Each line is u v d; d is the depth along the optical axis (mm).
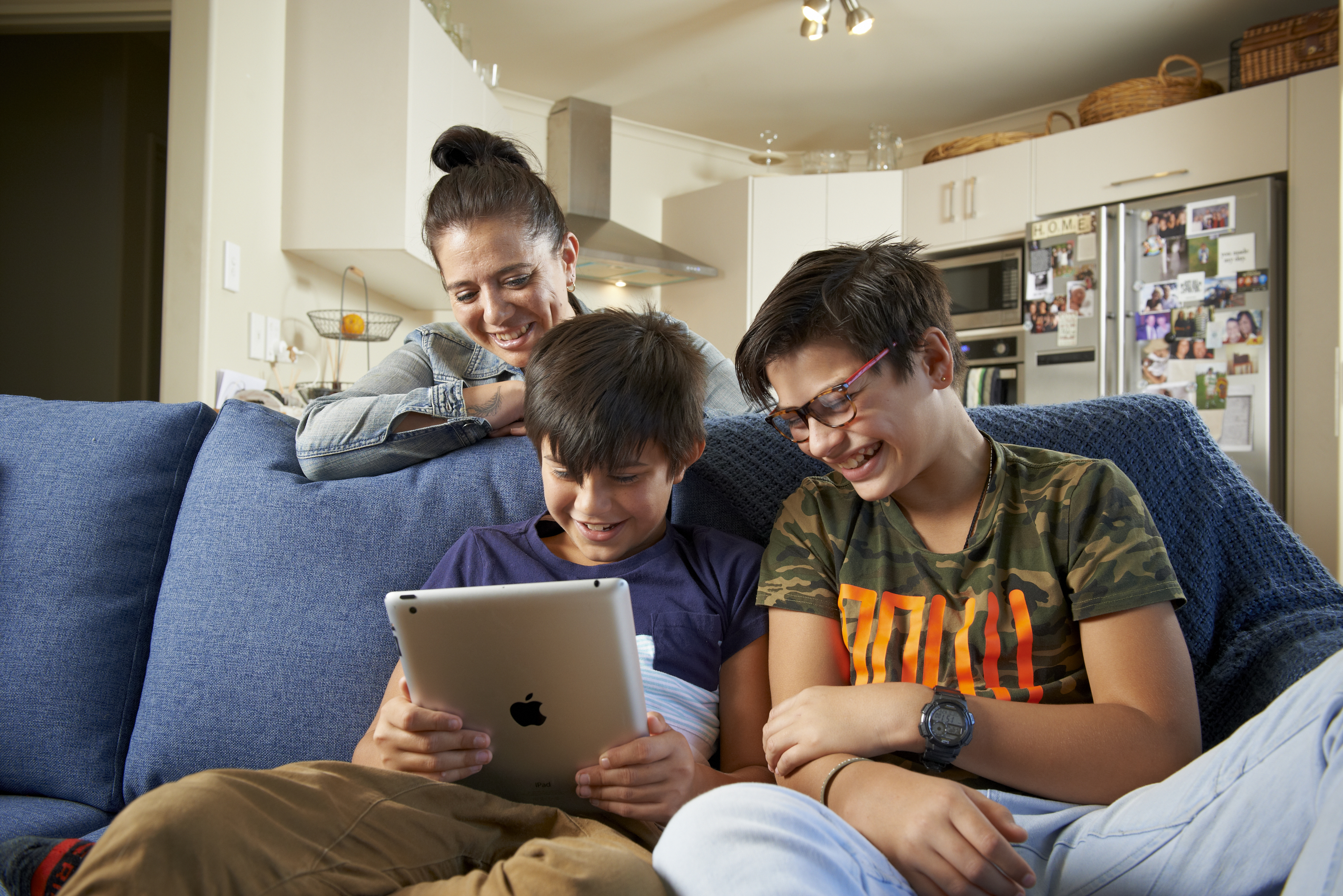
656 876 607
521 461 1148
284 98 2695
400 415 1184
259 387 2514
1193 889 661
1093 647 847
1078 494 908
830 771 762
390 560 1085
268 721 1038
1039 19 3551
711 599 999
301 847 617
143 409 1250
